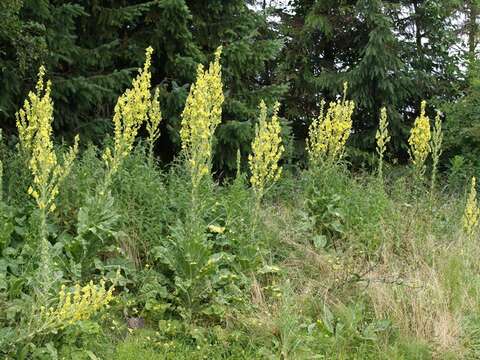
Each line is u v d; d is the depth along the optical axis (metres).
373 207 6.89
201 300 5.30
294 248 6.49
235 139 8.92
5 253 4.89
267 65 13.86
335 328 5.27
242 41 9.13
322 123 7.20
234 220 6.00
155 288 5.17
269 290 5.66
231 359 4.76
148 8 8.71
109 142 6.79
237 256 5.67
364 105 12.77
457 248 6.90
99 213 5.23
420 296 5.66
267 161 5.80
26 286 4.68
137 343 4.72
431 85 13.01
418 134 7.45
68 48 8.13
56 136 8.44
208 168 5.46
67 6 7.93
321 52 14.21
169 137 9.12
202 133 5.20
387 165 10.77
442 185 10.70
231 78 9.55
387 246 6.63
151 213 5.78
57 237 5.33
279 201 7.76
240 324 5.11
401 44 13.19
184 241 5.20
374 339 5.14
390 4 12.88
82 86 8.03
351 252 6.36
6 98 7.72
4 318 4.24
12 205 5.44
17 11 6.70
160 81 9.61
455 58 13.47
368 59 12.36
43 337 4.20
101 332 4.61
